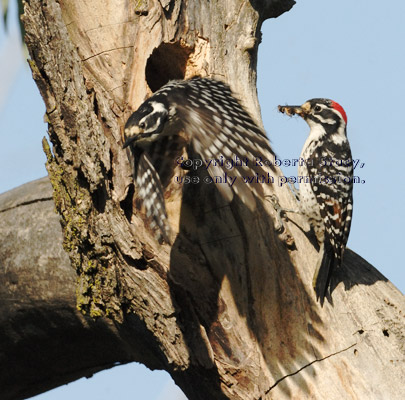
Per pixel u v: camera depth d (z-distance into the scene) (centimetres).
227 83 1188
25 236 1316
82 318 1288
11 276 1305
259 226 1065
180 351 1035
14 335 1336
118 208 1058
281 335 1038
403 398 1006
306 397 1012
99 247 1063
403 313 1080
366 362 1030
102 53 1118
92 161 1058
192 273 1045
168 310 1038
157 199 956
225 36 1212
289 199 1123
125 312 1088
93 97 1090
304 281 1066
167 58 1215
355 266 1143
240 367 1029
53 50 1101
